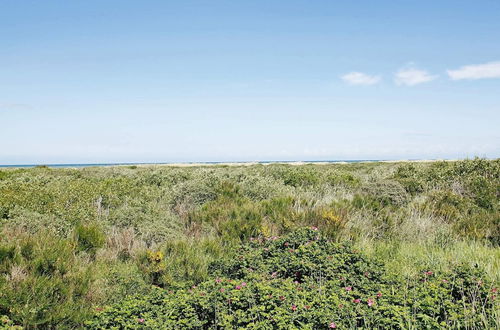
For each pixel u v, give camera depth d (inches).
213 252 308.8
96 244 293.9
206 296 184.5
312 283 205.6
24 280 207.6
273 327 159.8
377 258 257.1
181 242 306.8
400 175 644.1
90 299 218.2
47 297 203.3
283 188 553.6
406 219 391.5
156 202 457.7
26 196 397.4
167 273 252.7
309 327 154.3
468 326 163.3
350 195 512.1
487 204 453.7
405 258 284.7
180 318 173.6
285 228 356.8
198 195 467.5
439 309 171.9
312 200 457.7
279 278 223.9
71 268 237.1
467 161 600.1
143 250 286.5
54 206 368.2
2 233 268.7
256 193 512.4
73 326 194.2
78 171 1007.6
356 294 187.0
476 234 346.3
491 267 250.7
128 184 547.5
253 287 192.2
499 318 165.9
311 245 260.1
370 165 1397.6
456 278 209.6
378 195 482.9
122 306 183.0
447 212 421.4
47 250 241.0
